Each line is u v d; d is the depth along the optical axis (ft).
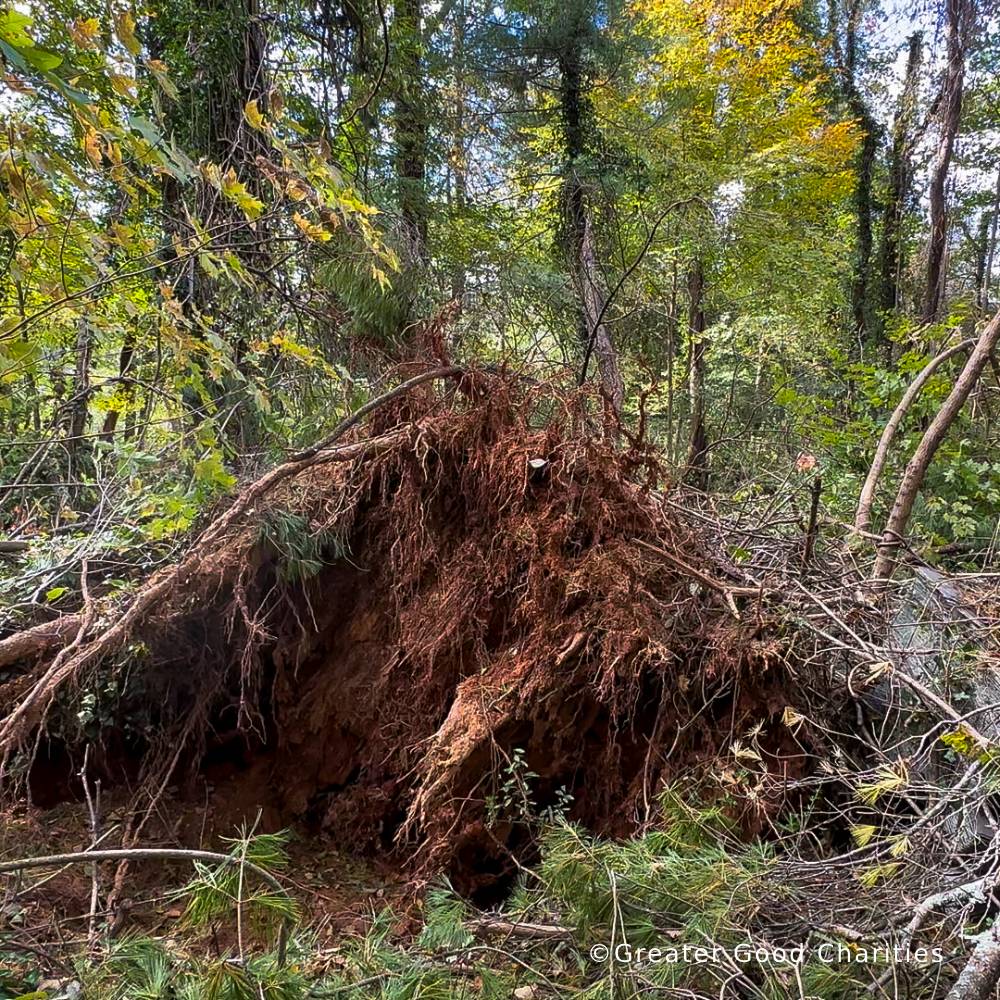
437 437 8.86
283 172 7.57
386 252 8.47
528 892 6.44
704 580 7.91
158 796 7.67
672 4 27.40
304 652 8.80
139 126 5.19
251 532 8.19
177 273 11.16
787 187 29.30
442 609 8.45
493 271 21.74
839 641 7.27
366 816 8.32
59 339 10.55
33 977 5.08
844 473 16.22
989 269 39.81
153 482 9.59
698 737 7.35
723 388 29.66
